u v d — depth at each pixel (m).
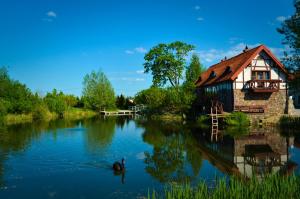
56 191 13.77
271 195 9.98
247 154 21.31
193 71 74.12
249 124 39.00
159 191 13.46
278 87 40.00
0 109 44.53
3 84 56.53
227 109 42.38
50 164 18.73
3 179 15.62
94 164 18.70
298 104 49.34
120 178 15.66
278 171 16.55
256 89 39.34
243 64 39.88
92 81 86.75
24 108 56.00
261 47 40.31
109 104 88.19
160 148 24.23
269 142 25.89
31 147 24.67
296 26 27.45
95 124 46.53
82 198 12.88
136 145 25.73
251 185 10.33
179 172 16.70
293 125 35.28
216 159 19.92
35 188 14.19
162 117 57.88
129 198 12.74
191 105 50.81
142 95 75.69
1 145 25.64
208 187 13.62
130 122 50.22
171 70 60.00
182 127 39.50
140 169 17.50
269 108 41.03
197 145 25.44
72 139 29.27
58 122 50.75
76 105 94.44
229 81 41.41
